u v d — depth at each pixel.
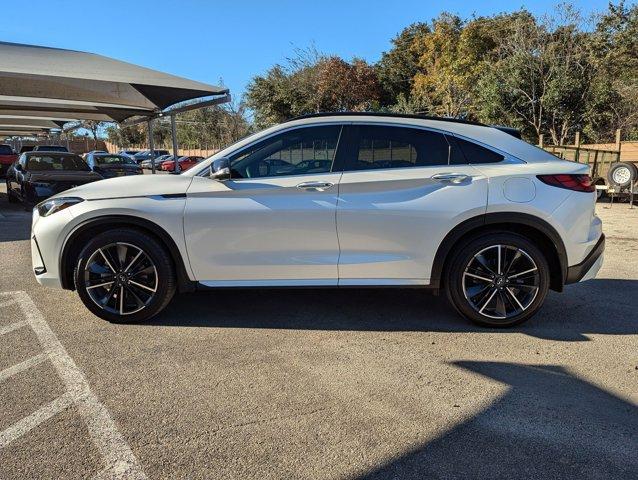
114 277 4.14
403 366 3.46
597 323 4.30
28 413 2.84
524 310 4.10
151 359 3.55
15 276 5.75
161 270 4.10
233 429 2.70
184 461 2.43
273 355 3.63
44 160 12.41
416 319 4.39
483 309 4.10
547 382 3.23
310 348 3.77
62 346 3.76
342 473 2.36
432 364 3.50
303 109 33.53
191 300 4.89
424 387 3.17
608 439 2.61
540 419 2.80
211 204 4.02
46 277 4.23
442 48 36.00
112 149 55.44
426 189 3.97
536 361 3.55
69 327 4.15
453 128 4.12
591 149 12.70
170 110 14.55
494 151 4.08
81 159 12.95
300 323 4.29
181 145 56.34
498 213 3.94
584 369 3.42
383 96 38.41
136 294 4.18
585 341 3.91
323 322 4.31
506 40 22.66
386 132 4.09
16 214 11.38
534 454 2.49
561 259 4.02
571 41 19.95
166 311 4.56
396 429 2.71
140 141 67.38
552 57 19.41
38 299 4.87
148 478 2.31
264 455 2.48
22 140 50.09
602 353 3.68
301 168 4.09
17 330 4.08
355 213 3.95
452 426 2.73
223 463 2.42
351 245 4.01
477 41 30.48
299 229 3.99
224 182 4.04
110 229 4.13
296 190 3.99
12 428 2.70
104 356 3.59
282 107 34.44
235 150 4.14
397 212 3.95
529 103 19.75
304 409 2.90
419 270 4.04
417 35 40.41
